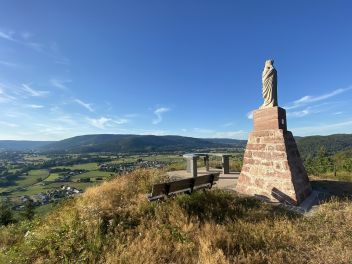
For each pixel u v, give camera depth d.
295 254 5.41
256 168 10.59
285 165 9.59
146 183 9.98
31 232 7.02
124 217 6.84
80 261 5.09
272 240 6.02
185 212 7.05
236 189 11.16
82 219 6.71
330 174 17.72
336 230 6.60
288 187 9.31
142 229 6.29
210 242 5.57
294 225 6.92
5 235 8.04
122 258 5.09
